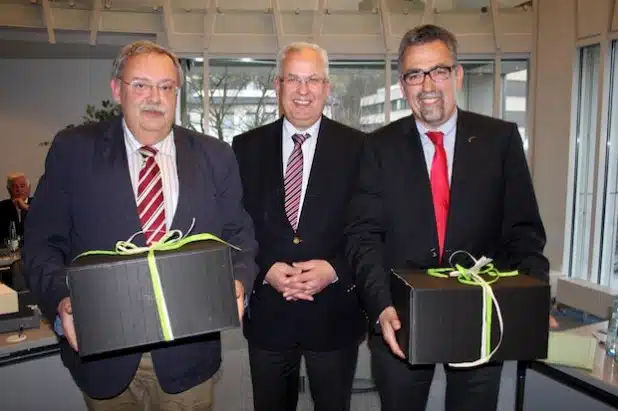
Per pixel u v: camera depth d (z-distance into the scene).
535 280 1.39
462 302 1.30
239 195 1.69
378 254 1.67
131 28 4.30
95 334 1.20
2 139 5.65
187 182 1.51
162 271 1.22
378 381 1.73
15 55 5.33
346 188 2.02
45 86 5.66
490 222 1.65
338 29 4.39
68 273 1.19
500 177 1.65
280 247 2.03
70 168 1.48
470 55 4.46
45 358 2.02
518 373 1.82
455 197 1.63
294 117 2.03
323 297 2.03
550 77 4.12
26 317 2.11
